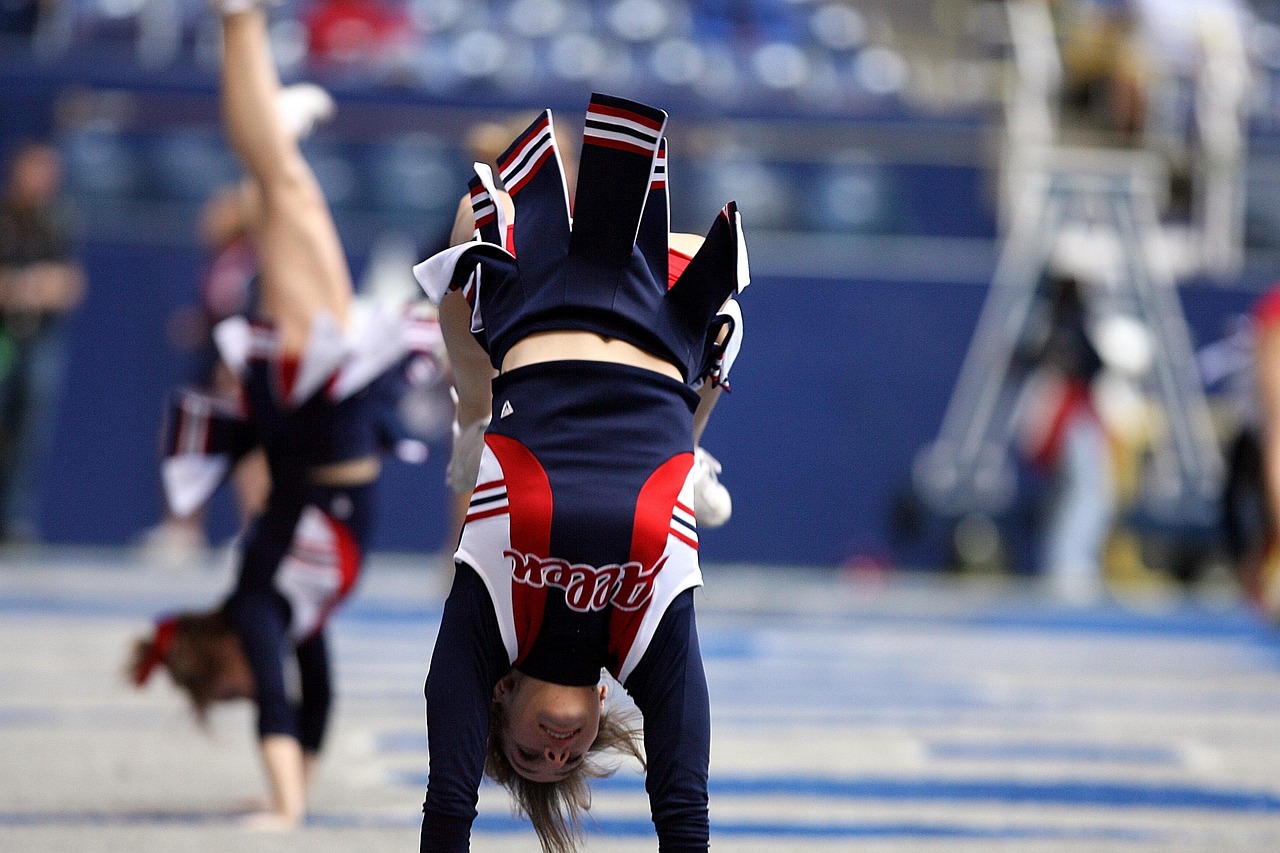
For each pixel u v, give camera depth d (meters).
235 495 42.09
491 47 47.56
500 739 11.58
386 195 40.94
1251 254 42.81
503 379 10.88
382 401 18.09
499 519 10.54
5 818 16.03
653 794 10.77
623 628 10.73
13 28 44.53
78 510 41.00
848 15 51.72
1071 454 40.47
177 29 45.06
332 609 17.83
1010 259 41.84
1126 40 44.19
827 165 41.75
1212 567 42.12
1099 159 42.16
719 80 48.03
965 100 45.25
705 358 11.51
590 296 10.89
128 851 14.52
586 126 10.90
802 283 42.06
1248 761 21.67
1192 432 41.50
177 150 41.16
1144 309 41.66
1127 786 19.59
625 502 10.45
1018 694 27.72
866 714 25.33
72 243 40.62
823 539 42.25
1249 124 44.03
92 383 40.97
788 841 15.95
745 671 29.67
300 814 16.47
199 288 40.25
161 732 22.12
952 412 42.06
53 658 27.77
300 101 20.23
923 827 16.83
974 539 42.12
